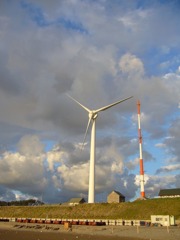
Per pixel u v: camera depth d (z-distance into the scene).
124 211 140.88
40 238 79.44
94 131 166.62
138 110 172.62
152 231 89.69
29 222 144.38
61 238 78.69
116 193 181.62
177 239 72.44
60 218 152.00
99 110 165.75
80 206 159.50
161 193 176.50
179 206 128.75
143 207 138.38
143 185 160.12
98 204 155.75
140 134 169.75
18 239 77.81
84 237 80.69
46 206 177.62
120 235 84.25
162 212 127.75
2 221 154.88
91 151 164.38
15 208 185.62
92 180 162.00
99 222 121.25
